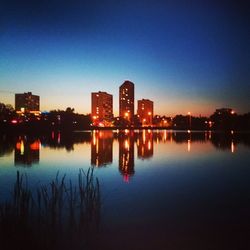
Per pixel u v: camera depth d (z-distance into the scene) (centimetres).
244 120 17100
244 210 1877
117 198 2130
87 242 1409
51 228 1521
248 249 1355
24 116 18562
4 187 2480
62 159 4259
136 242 1421
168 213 1816
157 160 4147
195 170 3322
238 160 4125
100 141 7869
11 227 1451
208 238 1464
